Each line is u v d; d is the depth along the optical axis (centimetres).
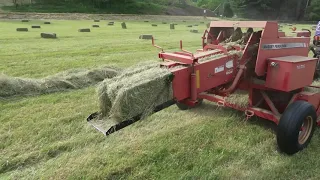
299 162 360
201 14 6147
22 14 3450
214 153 378
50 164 355
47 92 642
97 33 2038
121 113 281
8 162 355
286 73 371
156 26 3109
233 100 457
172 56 346
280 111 452
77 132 444
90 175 332
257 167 349
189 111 527
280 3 5488
